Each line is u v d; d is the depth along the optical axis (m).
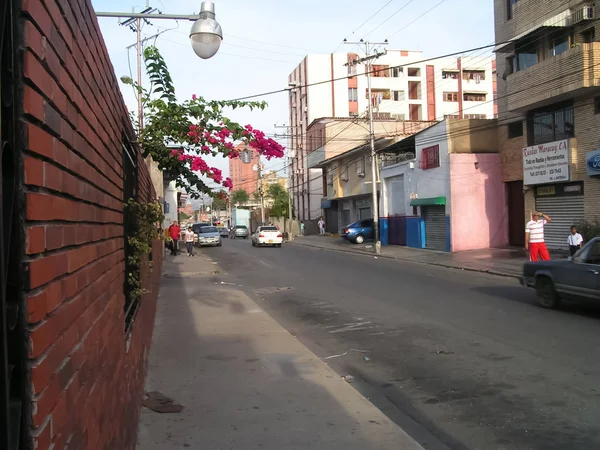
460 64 66.06
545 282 10.79
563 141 20.39
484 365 6.90
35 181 1.59
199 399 5.68
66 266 1.95
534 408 5.33
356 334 9.16
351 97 64.44
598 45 18.20
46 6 1.73
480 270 18.11
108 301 3.10
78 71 2.28
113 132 3.63
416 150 29.05
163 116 6.53
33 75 1.56
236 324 9.94
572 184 20.52
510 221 25.84
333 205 48.41
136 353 5.04
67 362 1.92
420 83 65.19
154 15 8.55
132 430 4.29
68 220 2.01
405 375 6.71
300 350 7.89
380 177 34.19
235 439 4.61
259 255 28.44
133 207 5.61
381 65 64.38
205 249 35.50
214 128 6.68
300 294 14.13
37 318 1.56
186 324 9.97
